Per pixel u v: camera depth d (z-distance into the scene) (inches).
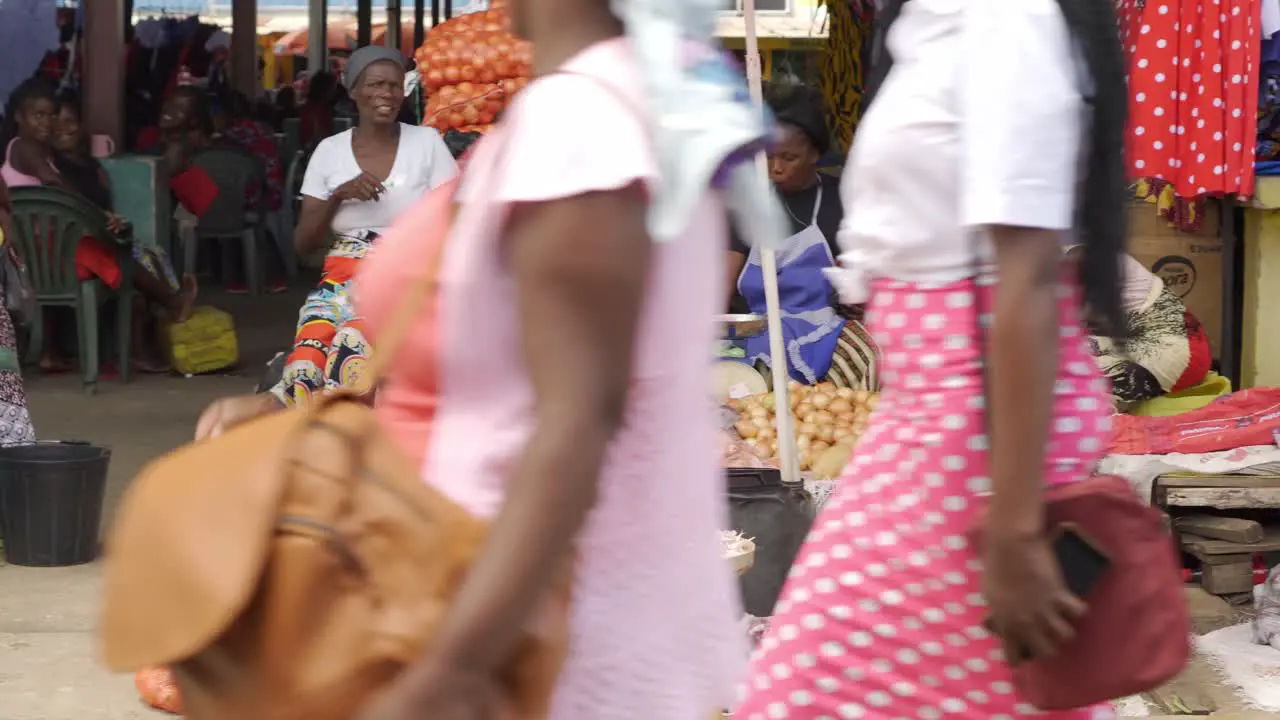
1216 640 185.2
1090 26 80.6
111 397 342.6
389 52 235.3
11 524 218.7
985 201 77.2
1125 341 86.1
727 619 73.7
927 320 85.7
